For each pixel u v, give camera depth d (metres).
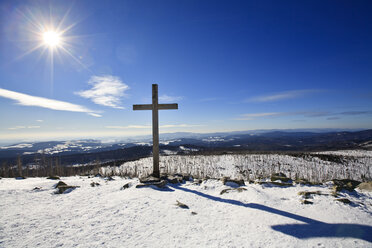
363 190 6.68
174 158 46.50
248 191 6.68
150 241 3.68
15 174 15.81
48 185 7.13
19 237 3.65
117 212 4.96
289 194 6.50
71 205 5.41
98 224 4.30
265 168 33.25
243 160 39.34
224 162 38.44
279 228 4.16
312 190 6.72
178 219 4.67
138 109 9.51
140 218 4.65
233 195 6.54
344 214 4.76
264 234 3.92
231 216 4.89
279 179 7.96
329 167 34.91
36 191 6.47
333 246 3.43
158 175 9.11
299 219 4.58
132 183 7.71
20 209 4.96
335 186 6.65
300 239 3.69
